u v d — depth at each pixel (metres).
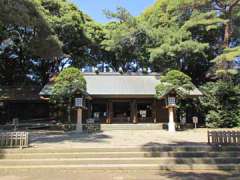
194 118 25.97
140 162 12.16
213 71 27.38
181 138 17.50
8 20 19.34
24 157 12.40
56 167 11.62
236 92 26.39
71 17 30.30
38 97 28.02
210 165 11.84
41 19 22.88
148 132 22.23
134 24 31.75
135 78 30.12
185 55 29.69
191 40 28.33
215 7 25.38
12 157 12.35
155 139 16.97
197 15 25.59
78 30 31.50
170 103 23.53
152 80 29.73
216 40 31.12
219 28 29.36
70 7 31.66
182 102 27.91
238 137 13.73
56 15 31.03
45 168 11.59
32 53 27.34
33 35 24.94
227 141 13.84
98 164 11.98
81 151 12.97
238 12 24.42
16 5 19.09
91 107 28.42
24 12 19.69
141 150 13.05
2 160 12.02
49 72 35.12
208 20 24.92
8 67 33.50
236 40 30.36
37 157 12.45
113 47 32.84
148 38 31.67
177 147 13.16
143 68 35.12
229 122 26.03
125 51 33.81
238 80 28.58
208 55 31.30
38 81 35.09
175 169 11.70
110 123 27.80
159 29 30.78
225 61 24.61
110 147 13.19
